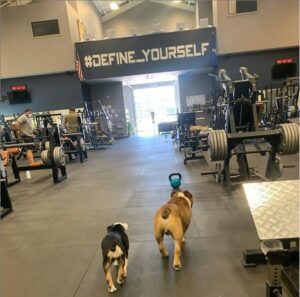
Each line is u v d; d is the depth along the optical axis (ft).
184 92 39.01
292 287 5.77
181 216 7.58
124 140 38.45
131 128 46.19
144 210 11.76
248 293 6.27
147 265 7.62
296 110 24.68
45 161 17.89
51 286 7.16
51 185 17.54
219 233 9.11
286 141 12.00
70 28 33.96
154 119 49.47
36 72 34.73
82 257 8.43
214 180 15.15
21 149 24.39
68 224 11.04
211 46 32.68
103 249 6.77
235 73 33.50
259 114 17.79
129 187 15.43
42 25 33.88
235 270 7.12
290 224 6.57
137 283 6.90
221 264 7.41
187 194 8.55
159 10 49.67
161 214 7.41
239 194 12.57
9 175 21.56
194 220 10.19
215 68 34.40
